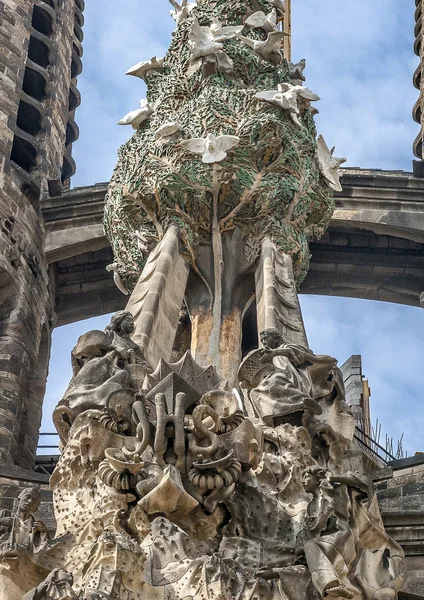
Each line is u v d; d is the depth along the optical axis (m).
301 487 15.16
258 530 14.49
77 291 29.56
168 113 24.02
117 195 23.39
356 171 30.39
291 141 23.20
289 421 16.36
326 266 29.52
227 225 22.84
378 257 29.55
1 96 30.50
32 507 14.56
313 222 23.88
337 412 17.61
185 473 14.33
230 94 23.69
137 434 14.50
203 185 22.62
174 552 13.25
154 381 15.59
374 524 14.44
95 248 29.02
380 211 28.92
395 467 20.45
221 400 14.73
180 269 22.20
